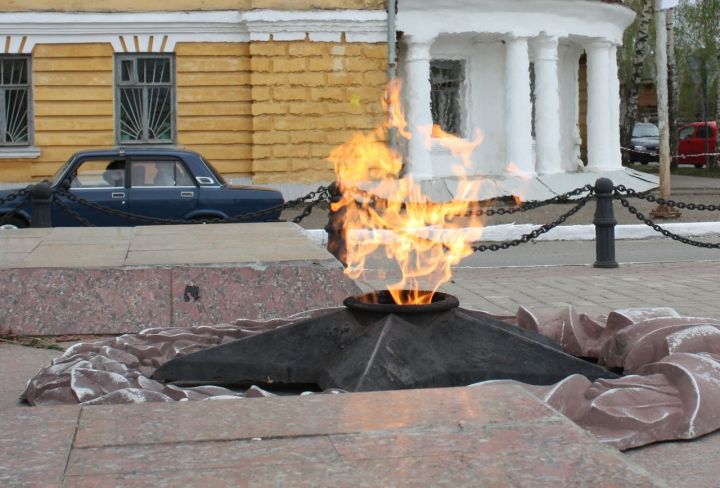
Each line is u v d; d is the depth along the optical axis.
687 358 4.71
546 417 3.27
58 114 23.06
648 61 47.75
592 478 2.69
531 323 6.46
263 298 7.80
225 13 23.19
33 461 2.90
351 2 23.34
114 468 2.83
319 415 3.36
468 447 2.96
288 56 23.28
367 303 5.35
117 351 5.92
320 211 23.00
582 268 13.48
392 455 2.89
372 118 23.72
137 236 10.17
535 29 24.44
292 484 2.67
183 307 7.67
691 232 17.69
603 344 6.02
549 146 24.92
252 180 23.58
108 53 23.05
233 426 3.25
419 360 4.94
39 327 7.52
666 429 4.14
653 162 44.28
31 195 13.02
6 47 22.77
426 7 23.58
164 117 23.45
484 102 24.95
